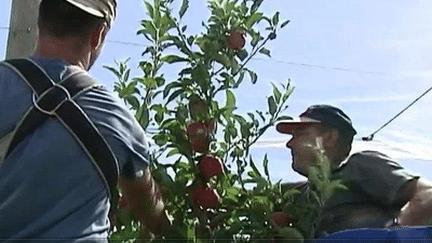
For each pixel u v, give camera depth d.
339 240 2.67
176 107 2.76
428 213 3.13
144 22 2.86
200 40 2.81
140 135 2.28
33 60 2.23
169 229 2.59
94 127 2.14
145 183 2.37
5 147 2.11
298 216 2.66
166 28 2.84
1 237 2.07
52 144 2.10
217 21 2.82
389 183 3.12
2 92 2.17
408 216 3.15
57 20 2.28
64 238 2.05
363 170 3.16
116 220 2.54
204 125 2.75
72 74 2.21
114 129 2.18
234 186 2.75
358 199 3.13
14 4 3.60
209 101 2.75
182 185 2.67
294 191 2.71
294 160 3.00
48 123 2.12
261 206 2.70
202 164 2.70
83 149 2.12
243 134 2.76
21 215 2.07
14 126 2.12
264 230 2.66
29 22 3.57
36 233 2.06
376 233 2.68
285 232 2.60
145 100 2.81
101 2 2.33
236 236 2.66
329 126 3.29
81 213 2.10
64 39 2.28
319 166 2.71
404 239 2.68
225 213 2.72
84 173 2.11
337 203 3.11
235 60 2.79
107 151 2.15
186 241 2.61
